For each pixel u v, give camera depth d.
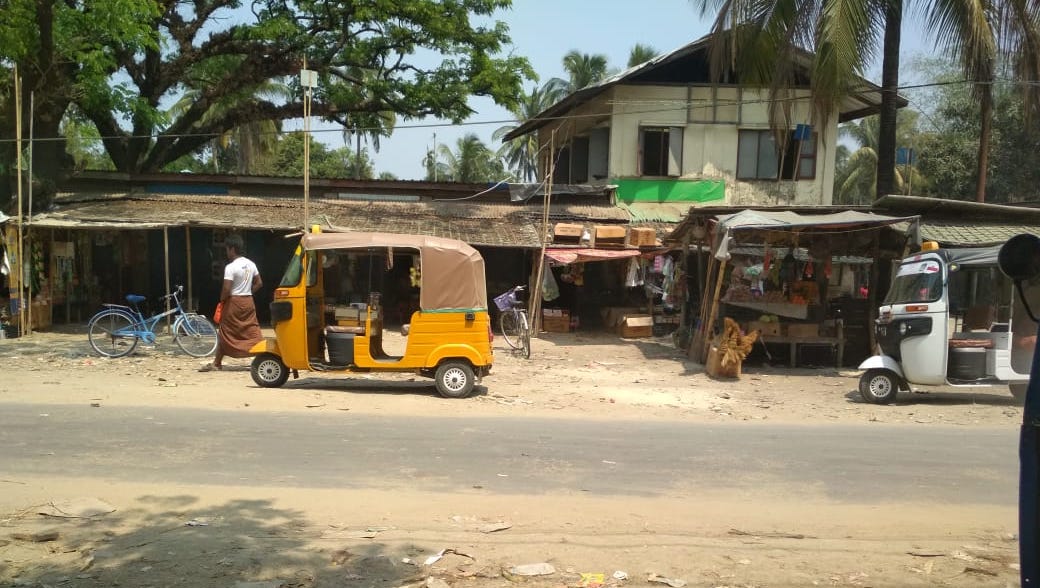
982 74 13.76
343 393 9.66
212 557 4.13
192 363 11.86
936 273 10.08
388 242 9.62
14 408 8.00
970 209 14.89
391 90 20.50
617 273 20.11
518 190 20.06
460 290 9.66
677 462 6.68
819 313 13.88
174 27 20.28
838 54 12.60
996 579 4.10
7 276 15.39
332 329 9.85
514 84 20.44
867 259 14.41
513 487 5.74
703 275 16.72
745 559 4.32
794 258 14.02
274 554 4.20
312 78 14.18
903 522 5.13
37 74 15.91
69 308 17.30
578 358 14.38
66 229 16.69
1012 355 9.91
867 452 7.23
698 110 21.00
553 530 4.77
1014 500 5.72
